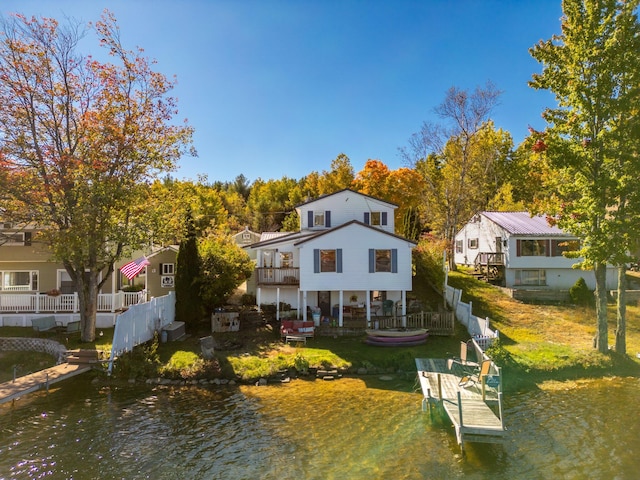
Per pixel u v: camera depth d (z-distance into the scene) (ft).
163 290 106.32
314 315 82.74
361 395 51.65
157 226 71.77
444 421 43.04
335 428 41.70
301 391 53.52
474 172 134.92
